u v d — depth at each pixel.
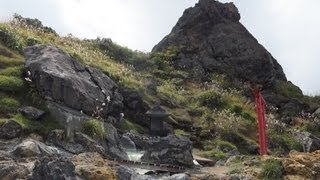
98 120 18.08
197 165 17.45
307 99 38.81
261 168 14.84
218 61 37.97
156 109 21.55
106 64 27.91
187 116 25.80
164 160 16.50
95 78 19.89
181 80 33.41
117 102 20.47
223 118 26.75
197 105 28.30
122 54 34.38
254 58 38.38
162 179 13.44
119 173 12.57
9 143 14.98
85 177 11.84
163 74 33.84
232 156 19.34
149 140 17.73
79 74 19.31
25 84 18.19
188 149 16.86
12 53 21.20
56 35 31.73
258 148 24.27
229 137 24.52
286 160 14.59
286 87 39.03
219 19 40.44
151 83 26.69
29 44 23.39
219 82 34.84
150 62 34.69
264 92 36.91
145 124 22.44
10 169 11.52
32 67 18.20
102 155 16.09
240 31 39.72
